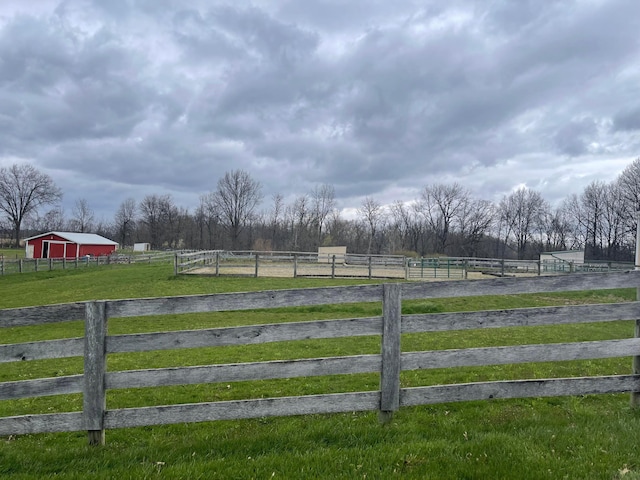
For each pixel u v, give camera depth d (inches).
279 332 149.9
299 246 3056.1
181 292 686.5
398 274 975.6
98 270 1238.3
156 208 3491.6
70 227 3858.3
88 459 132.3
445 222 3070.9
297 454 130.8
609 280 161.0
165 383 144.7
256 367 147.7
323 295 152.6
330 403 150.8
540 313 158.7
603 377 162.2
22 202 3400.6
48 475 121.7
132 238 3624.5
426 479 113.7
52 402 225.6
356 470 118.9
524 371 257.6
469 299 630.5
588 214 2773.1
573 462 121.5
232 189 3208.7
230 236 3248.0
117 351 144.2
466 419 168.6
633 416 158.1
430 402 155.0
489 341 355.3
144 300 145.6
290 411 148.4
